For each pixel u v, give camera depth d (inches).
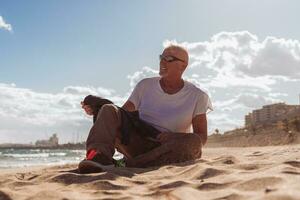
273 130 2171.5
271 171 98.9
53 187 106.3
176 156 151.1
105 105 147.0
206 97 167.3
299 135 1665.8
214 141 3553.2
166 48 162.1
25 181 116.2
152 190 96.7
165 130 162.9
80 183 109.2
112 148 143.6
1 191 91.4
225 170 110.4
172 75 160.9
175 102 164.1
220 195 81.6
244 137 2679.6
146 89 167.3
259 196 70.6
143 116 165.0
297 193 65.7
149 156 150.5
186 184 97.2
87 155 140.6
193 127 167.8
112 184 102.9
